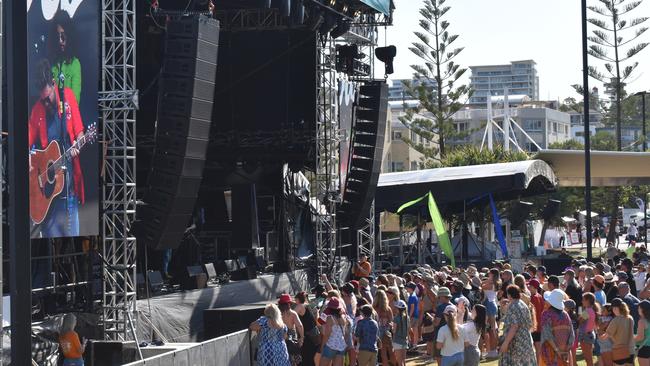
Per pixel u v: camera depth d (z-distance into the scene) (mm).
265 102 28828
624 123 121875
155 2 20984
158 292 21234
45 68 16297
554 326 14203
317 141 28328
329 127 29078
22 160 9359
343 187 30016
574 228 70625
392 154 97688
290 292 27016
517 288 13750
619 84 67000
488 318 19766
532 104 172125
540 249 44750
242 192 28969
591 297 16797
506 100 90188
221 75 28828
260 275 26594
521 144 146875
